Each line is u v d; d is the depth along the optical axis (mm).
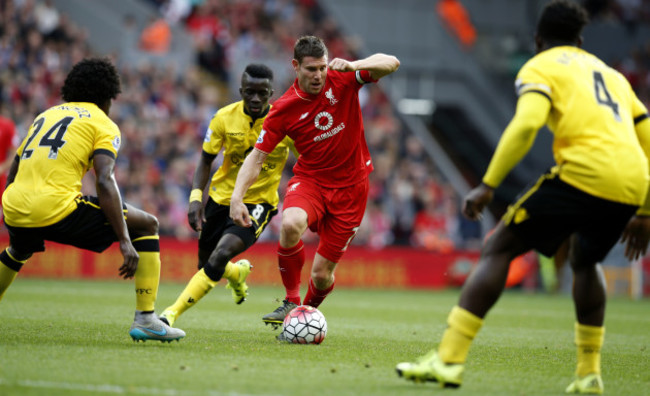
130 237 21234
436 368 16344
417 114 105750
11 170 21219
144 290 21375
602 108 16281
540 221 16234
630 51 108750
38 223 19875
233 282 27469
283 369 18250
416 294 62250
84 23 83750
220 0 90125
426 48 108062
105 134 20422
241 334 26422
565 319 41594
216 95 81688
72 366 17453
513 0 113812
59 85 72500
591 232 16656
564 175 16062
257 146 23016
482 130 107812
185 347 21578
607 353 25656
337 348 23188
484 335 30891
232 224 25984
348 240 24938
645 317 45625
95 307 35906
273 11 94688
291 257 26016
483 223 80875
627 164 15992
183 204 67938
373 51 106625
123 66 75562
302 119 23375
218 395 14891
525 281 74312
